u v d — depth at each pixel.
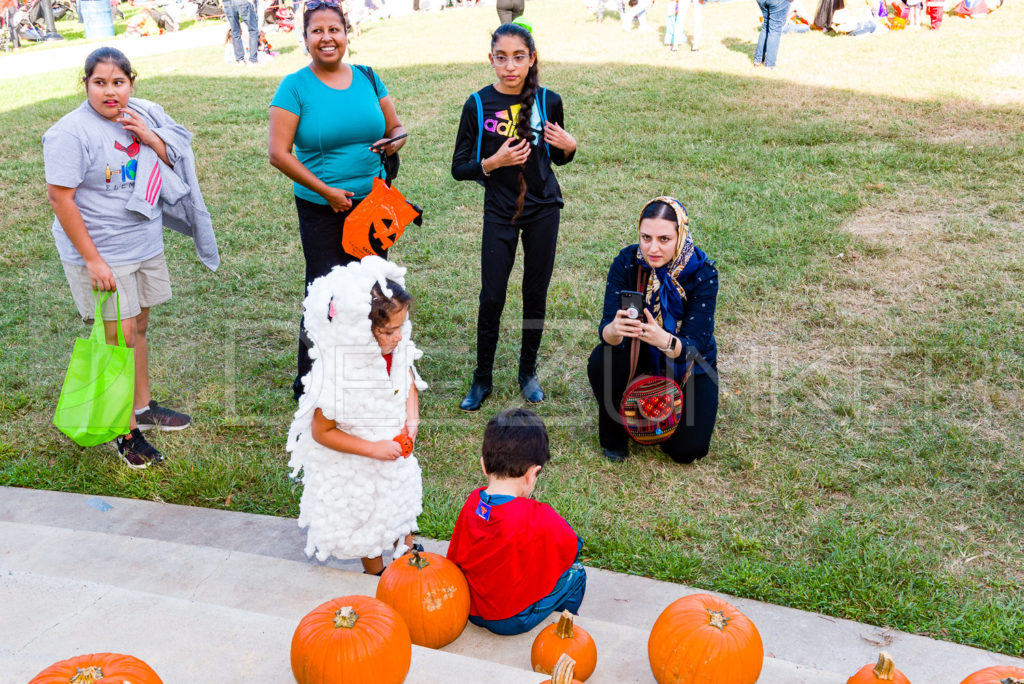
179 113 11.83
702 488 4.37
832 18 15.50
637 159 9.21
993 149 8.94
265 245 7.49
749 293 6.29
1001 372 5.18
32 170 9.38
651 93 11.77
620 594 3.62
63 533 3.85
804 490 4.31
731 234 7.20
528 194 4.82
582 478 4.45
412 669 2.70
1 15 19.80
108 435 4.27
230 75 14.66
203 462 4.58
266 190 8.80
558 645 2.81
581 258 6.96
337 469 3.30
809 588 3.60
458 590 3.05
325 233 4.79
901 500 4.19
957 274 6.34
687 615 2.81
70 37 22.55
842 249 6.87
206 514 4.21
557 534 3.06
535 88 4.71
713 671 2.68
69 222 4.15
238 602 3.35
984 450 4.52
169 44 19.64
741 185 8.31
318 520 3.35
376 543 3.40
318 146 4.57
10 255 7.23
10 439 4.81
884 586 3.57
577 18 19.30
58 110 12.27
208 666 2.70
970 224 7.20
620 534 3.98
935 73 12.20
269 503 4.32
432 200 8.39
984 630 3.33
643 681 2.91
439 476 4.53
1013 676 2.59
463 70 13.93
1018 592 3.56
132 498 4.35
